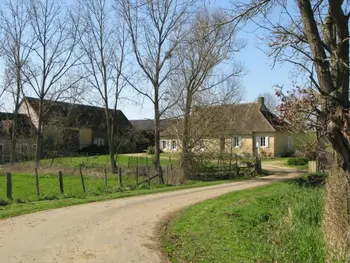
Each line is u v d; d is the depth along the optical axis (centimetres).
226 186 2391
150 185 2348
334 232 782
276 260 833
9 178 1591
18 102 4234
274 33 834
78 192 1911
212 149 3155
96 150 5966
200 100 3041
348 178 729
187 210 1423
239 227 1134
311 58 737
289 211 1203
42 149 4644
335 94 670
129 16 3172
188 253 866
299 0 752
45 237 973
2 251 842
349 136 653
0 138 5112
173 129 3150
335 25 748
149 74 3083
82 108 6381
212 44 2858
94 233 1034
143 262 794
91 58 4572
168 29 3020
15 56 4016
